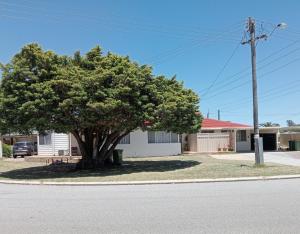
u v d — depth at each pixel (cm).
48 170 2808
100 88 2255
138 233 823
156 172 2389
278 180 1909
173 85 2703
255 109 2497
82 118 2259
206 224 890
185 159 3416
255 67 2475
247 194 1365
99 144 2825
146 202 1237
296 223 884
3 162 3625
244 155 3841
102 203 1241
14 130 2331
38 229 884
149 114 2377
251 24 2483
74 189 1725
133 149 3878
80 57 2502
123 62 2436
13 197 1467
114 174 2355
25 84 2225
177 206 1139
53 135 4047
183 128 2588
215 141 4434
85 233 837
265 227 852
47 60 2297
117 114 2320
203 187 1653
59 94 2242
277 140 5128
